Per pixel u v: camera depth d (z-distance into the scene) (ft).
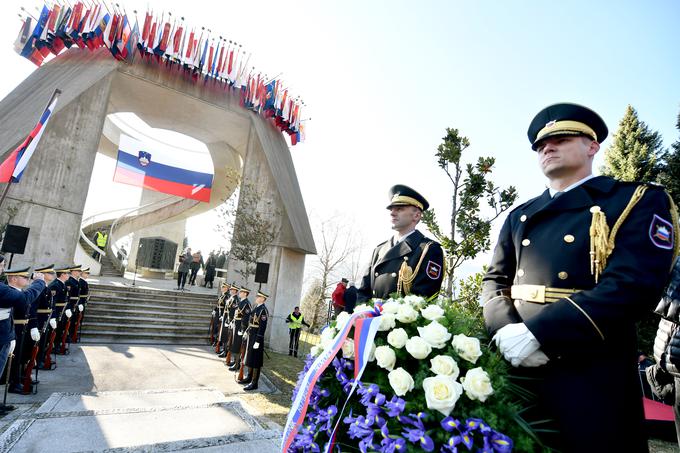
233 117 55.98
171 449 10.55
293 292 49.88
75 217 39.70
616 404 4.43
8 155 34.09
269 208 50.49
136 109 56.24
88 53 48.55
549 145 5.67
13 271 18.33
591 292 4.45
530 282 5.34
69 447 11.21
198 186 74.33
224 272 86.28
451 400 4.24
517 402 4.77
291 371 33.22
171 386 24.62
